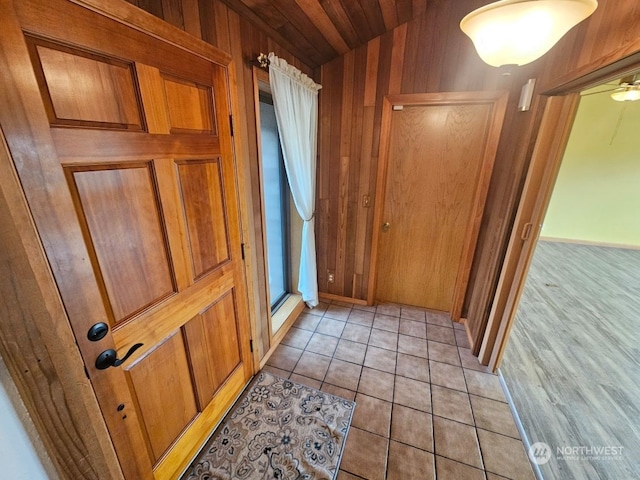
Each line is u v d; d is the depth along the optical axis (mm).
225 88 1367
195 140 1198
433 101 2156
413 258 2717
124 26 857
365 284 2881
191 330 1315
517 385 1919
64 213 751
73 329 800
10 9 609
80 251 802
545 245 4980
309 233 2564
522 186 1750
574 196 4844
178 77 1083
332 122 2479
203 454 1461
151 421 1159
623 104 4238
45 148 698
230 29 1410
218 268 1453
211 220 1363
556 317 2736
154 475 1193
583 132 4539
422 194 2494
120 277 951
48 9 677
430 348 2289
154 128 999
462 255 2498
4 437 697
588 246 4906
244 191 1603
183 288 1229
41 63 680
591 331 2518
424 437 1568
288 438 1554
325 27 1798
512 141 1969
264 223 1908
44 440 781
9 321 662
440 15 1958
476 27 1147
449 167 2354
